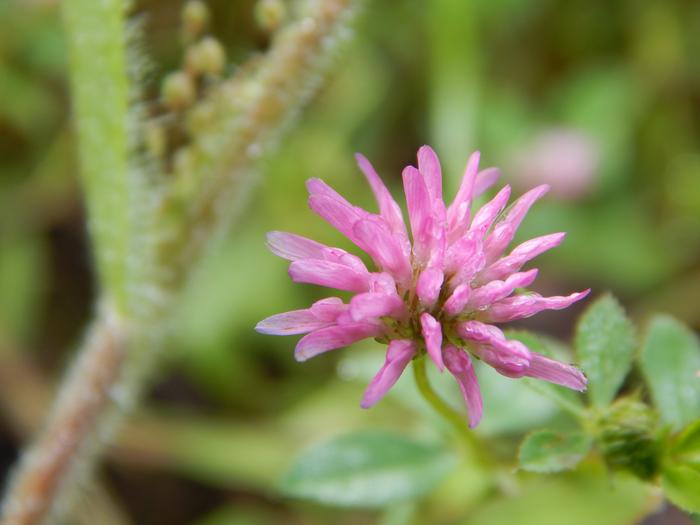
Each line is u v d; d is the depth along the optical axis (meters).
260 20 0.10
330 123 0.13
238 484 0.12
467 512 0.10
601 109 0.14
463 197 0.07
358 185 0.13
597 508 0.09
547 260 0.13
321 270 0.07
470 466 0.09
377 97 0.13
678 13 0.14
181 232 0.10
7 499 0.10
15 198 0.13
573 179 0.13
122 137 0.09
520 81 0.14
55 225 0.13
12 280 0.12
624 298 0.13
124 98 0.09
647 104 0.14
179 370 0.12
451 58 0.13
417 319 0.07
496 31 0.14
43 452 0.10
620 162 0.13
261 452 0.12
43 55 0.13
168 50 0.11
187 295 0.10
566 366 0.07
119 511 0.11
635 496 0.09
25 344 0.12
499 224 0.07
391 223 0.07
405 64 0.13
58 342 0.12
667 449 0.07
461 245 0.07
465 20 0.13
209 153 0.10
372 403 0.07
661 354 0.08
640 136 0.14
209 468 0.12
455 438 0.09
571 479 0.09
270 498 0.12
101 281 0.10
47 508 0.10
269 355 0.12
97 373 0.10
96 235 0.09
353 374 0.09
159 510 0.12
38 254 0.13
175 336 0.12
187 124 0.10
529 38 0.14
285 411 0.12
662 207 0.13
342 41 0.10
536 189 0.07
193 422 0.12
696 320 0.12
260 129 0.10
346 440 0.09
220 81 0.10
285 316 0.07
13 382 0.12
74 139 0.13
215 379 0.12
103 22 0.09
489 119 0.14
